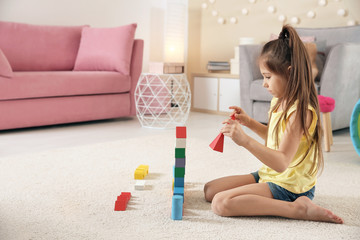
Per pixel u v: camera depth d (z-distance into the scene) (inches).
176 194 54.6
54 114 125.0
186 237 47.2
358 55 119.1
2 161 82.4
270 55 50.6
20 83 115.9
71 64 150.7
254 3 169.8
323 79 115.3
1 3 141.2
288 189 53.6
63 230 48.8
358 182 71.4
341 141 110.0
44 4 151.3
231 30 179.3
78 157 86.8
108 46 142.8
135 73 144.6
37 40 143.5
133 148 96.7
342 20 146.0
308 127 51.3
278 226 51.1
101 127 129.8
